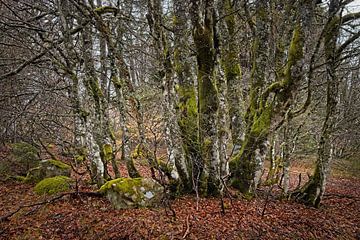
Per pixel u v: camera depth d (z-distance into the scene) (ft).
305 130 46.03
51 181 31.14
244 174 31.48
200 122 28.63
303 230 25.49
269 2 35.47
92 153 29.84
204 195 29.58
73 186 31.63
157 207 26.35
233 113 36.27
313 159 69.05
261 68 35.50
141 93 37.06
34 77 41.57
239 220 24.88
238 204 28.84
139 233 21.20
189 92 31.60
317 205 33.42
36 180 34.99
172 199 28.07
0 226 21.77
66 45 27.71
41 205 26.00
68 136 48.85
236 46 37.91
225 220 24.88
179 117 30.78
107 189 27.32
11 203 26.94
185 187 29.55
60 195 27.78
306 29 28.91
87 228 21.71
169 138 28.32
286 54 33.55
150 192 26.66
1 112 40.57
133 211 24.93
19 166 38.24
